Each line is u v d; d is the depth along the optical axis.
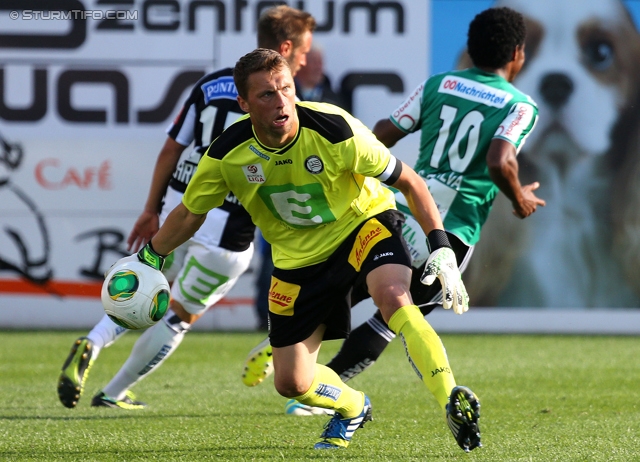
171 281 18.67
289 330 12.50
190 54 34.25
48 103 34.12
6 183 34.19
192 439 13.96
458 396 9.91
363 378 21.88
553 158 33.19
